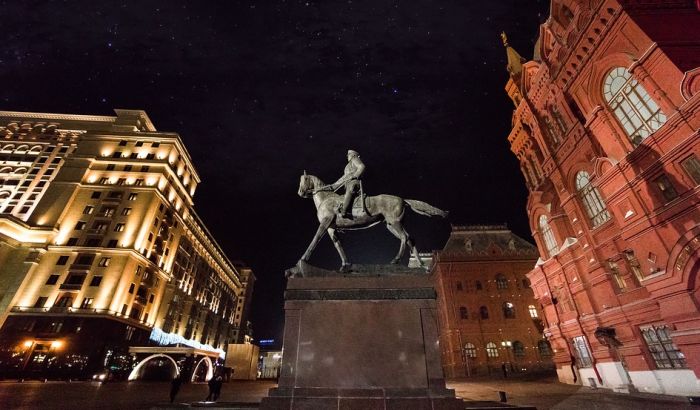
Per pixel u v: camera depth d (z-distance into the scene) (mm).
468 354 42594
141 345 52750
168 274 63562
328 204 11078
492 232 53500
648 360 17953
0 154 65312
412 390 8375
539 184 28391
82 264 50125
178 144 68250
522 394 19844
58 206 55969
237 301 112688
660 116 17016
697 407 12945
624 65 18688
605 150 19891
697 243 14727
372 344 8977
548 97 26094
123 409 12867
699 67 14867
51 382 34719
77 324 45094
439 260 48969
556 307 26203
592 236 22219
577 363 24234
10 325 44812
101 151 64688
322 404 8195
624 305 19375
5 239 49875
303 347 8961
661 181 16453
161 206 61625
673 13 17734
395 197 11125
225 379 39719
